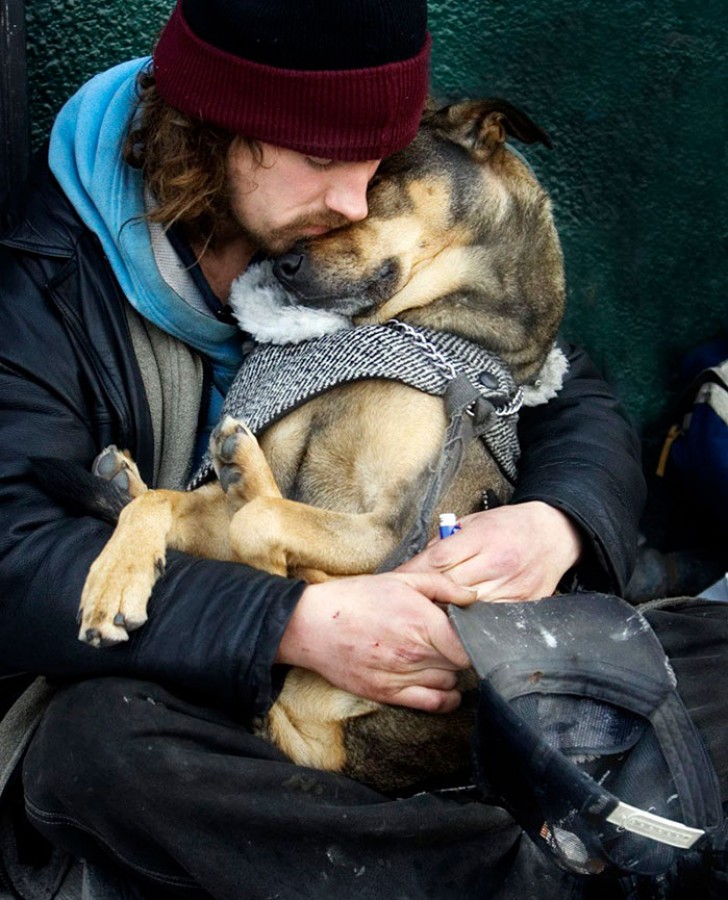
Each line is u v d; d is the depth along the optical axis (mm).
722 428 3785
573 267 4035
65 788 2404
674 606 3053
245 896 2365
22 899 2748
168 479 2980
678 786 2318
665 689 2385
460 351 2854
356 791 2482
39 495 2652
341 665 2514
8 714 2766
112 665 2461
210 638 2438
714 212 4051
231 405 2838
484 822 2457
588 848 2238
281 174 2670
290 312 2783
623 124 3963
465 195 2930
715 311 4113
